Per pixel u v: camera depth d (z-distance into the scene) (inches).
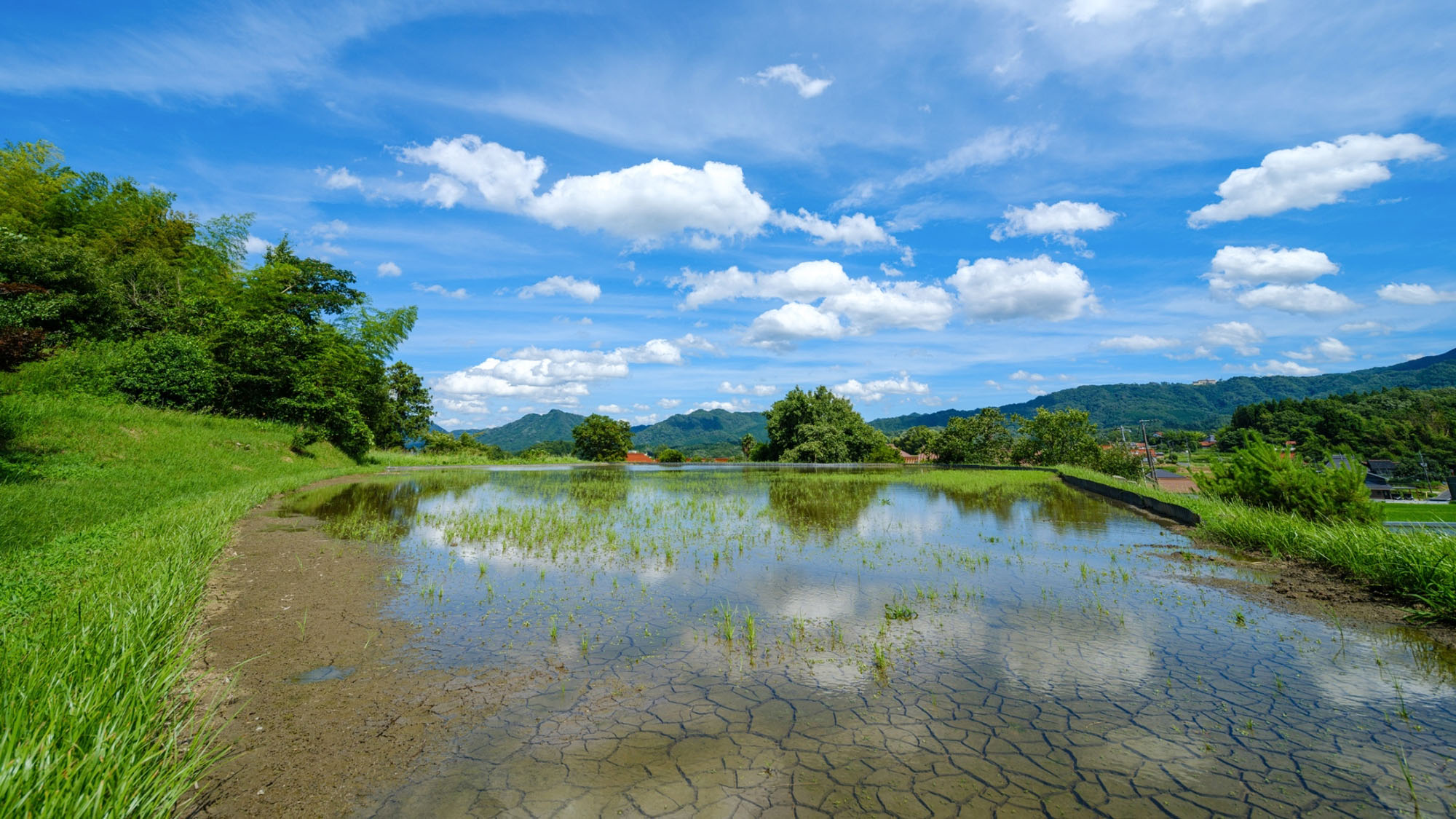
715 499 754.2
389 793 132.7
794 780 138.4
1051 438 1937.7
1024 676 200.2
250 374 1065.5
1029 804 129.2
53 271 894.4
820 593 307.0
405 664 209.2
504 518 558.9
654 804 128.6
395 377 1977.1
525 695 185.5
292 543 419.8
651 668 207.5
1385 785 137.6
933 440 2418.8
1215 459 560.1
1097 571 353.4
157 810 111.8
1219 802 130.5
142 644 170.4
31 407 650.2
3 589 239.8
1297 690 189.2
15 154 1048.8
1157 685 193.3
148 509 470.9
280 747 151.8
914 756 149.6
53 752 109.3
